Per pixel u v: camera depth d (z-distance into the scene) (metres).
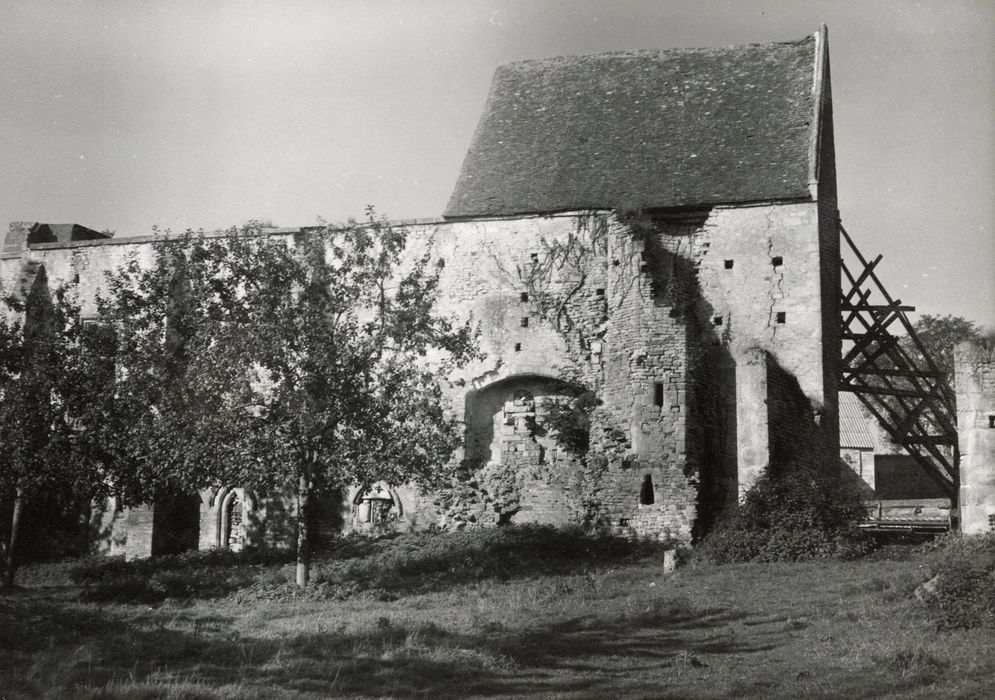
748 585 24.67
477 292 34.53
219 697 15.82
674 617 21.89
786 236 32.47
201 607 25.50
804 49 36.53
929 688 16.27
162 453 29.09
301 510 27.22
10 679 16.88
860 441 50.31
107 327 31.89
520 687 16.88
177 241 32.19
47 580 33.19
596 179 34.59
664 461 30.53
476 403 34.38
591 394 32.69
